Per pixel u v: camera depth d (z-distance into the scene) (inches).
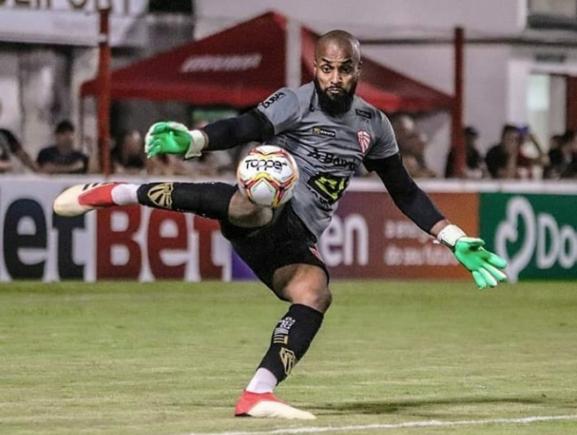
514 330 1323.8
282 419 735.7
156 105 2303.2
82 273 1743.4
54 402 808.9
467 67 2434.8
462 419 756.6
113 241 1758.1
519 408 806.5
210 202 727.1
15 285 1688.0
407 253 1941.4
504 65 2431.1
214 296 1636.3
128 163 1884.8
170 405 799.1
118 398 828.6
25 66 2193.7
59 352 1080.2
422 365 1029.2
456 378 950.4
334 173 753.6
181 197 728.3
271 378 743.1
